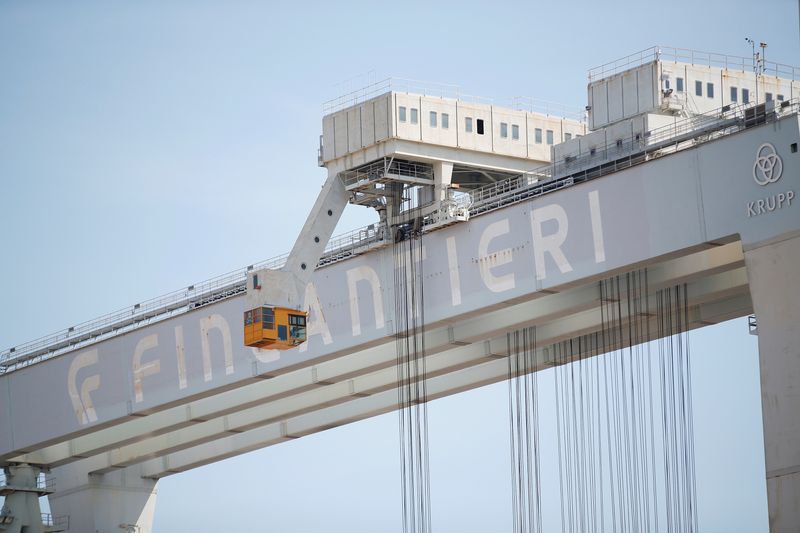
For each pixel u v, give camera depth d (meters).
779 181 194.62
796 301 191.75
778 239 194.25
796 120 193.25
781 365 192.12
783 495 189.38
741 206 198.12
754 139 197.12
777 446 190.88
